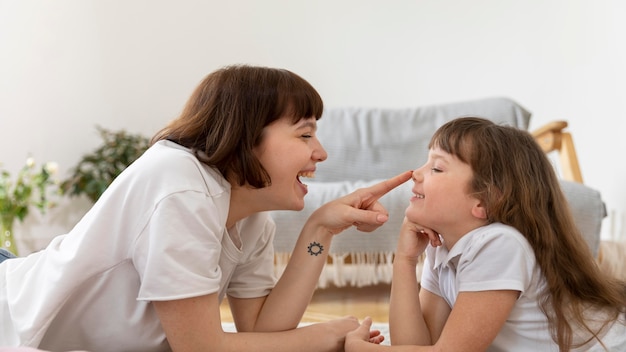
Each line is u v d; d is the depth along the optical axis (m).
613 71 3.03
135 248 0.88
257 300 1.10
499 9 3.31
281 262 2.15
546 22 3.24
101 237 0.89
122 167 3.16
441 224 0.98
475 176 0.96
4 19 3.26
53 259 0.94
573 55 3.18
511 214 0.95
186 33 3.50
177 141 0.96
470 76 3.36
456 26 3.37
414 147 2.71
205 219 0.88
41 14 3.31
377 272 2.34
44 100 3.31
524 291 0.93
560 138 2.39
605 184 3.06
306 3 3.48
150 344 0.96
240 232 1.08
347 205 1.05
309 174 1.00
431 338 1.07
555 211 0.99
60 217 3.33
